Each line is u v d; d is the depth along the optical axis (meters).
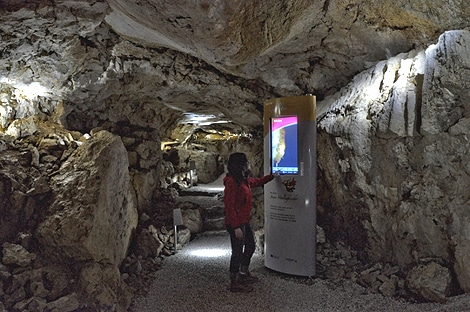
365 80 5.28
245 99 7.42
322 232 5.88
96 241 3.99
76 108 6.64
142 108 7.91
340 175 5.52
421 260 4.09
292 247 5.04
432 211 4.00
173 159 13.16
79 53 5.32
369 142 4.82
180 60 6.11
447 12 3.89
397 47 4.75
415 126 4.18
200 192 11.30
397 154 4.37
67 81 5.89
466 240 3.66
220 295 4.45
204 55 4.81
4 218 3.99
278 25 4.32
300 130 4.98
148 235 5.80
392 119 4.37
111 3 4.16
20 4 4.03
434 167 3.96
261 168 10.25
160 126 8.81
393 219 4.54
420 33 4.30
